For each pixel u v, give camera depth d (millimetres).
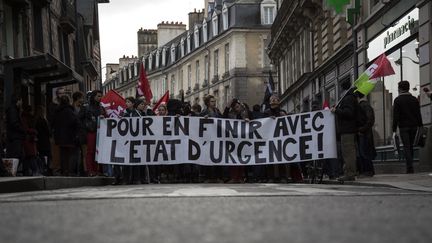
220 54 59531
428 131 14188
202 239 3621
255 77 56281
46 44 24406
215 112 13836
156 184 11930
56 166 14555
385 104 18344
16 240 3631
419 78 15164
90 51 40406
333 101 25297
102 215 5062
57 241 3578
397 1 16844
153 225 4324
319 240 3525
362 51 20297
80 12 38281
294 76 35312
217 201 6445
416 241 3465
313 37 28906
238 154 12914
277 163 12711
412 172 12555
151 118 12969
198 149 12922
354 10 20547
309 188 9109
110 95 15305
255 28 56125
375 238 3586
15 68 14641
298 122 12648
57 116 12977
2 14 19188
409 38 16062
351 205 5855
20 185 9625
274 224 4297
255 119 13297
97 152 12883
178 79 71000
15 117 12297
